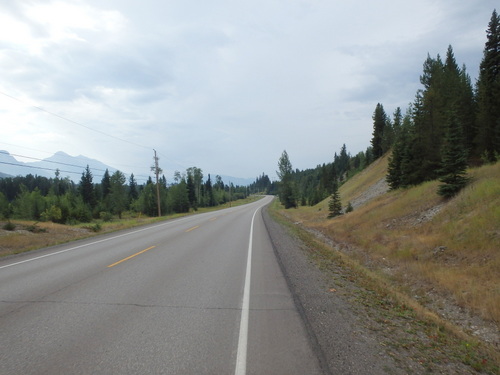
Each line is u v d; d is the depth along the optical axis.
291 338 3.76
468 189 15.39
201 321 4.30
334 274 7.86
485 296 7.37
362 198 37.88
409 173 26.84
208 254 9.83
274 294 5.61
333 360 3.26
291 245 12.52
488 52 32.50
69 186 110.19
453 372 3.37
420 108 27.98
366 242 15.66
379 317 4.86
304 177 153.88
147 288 5.96
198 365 3.14
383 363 3.30
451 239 11.70
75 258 9.45
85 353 3.40
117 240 13.88
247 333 3.90
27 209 54.66
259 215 33.84
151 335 3.85
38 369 3.07
